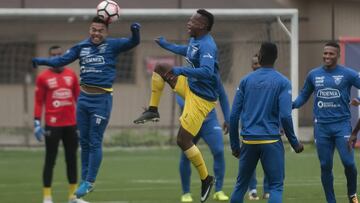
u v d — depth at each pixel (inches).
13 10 1919.3
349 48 1905.8
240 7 2640.3
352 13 2427.4
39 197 1238.3
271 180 855.1
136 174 1549.0
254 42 2078.0
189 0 2628.0
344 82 1018.1
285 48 2001.7
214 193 1204.5
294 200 1159.0
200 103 917.8
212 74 884.6
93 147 1033.5
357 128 1003.9
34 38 2630.4
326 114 1025.5
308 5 2516.0
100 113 1025.5
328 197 1040.8
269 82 853.8
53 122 1132.5
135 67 2544.3
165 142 2126.0
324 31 2466.8
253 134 848.3
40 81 1138.7
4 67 2608.3
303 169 1563.7
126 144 2112.5
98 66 1018.7
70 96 1141.7
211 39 907.4
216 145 1176.2
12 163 1761.8
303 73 2427.4
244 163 866.1
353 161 1020.5
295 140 855.7
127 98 2549.2
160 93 922.7
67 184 1418.6
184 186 1172.5
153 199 1197.1
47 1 2618.1
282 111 840.9
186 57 928.3
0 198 1226.6
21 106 2596.0
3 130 2409.0
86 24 2613.2
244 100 864.9
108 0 1034.1
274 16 1852.9
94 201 1176.2
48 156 1141.7
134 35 1010.1
